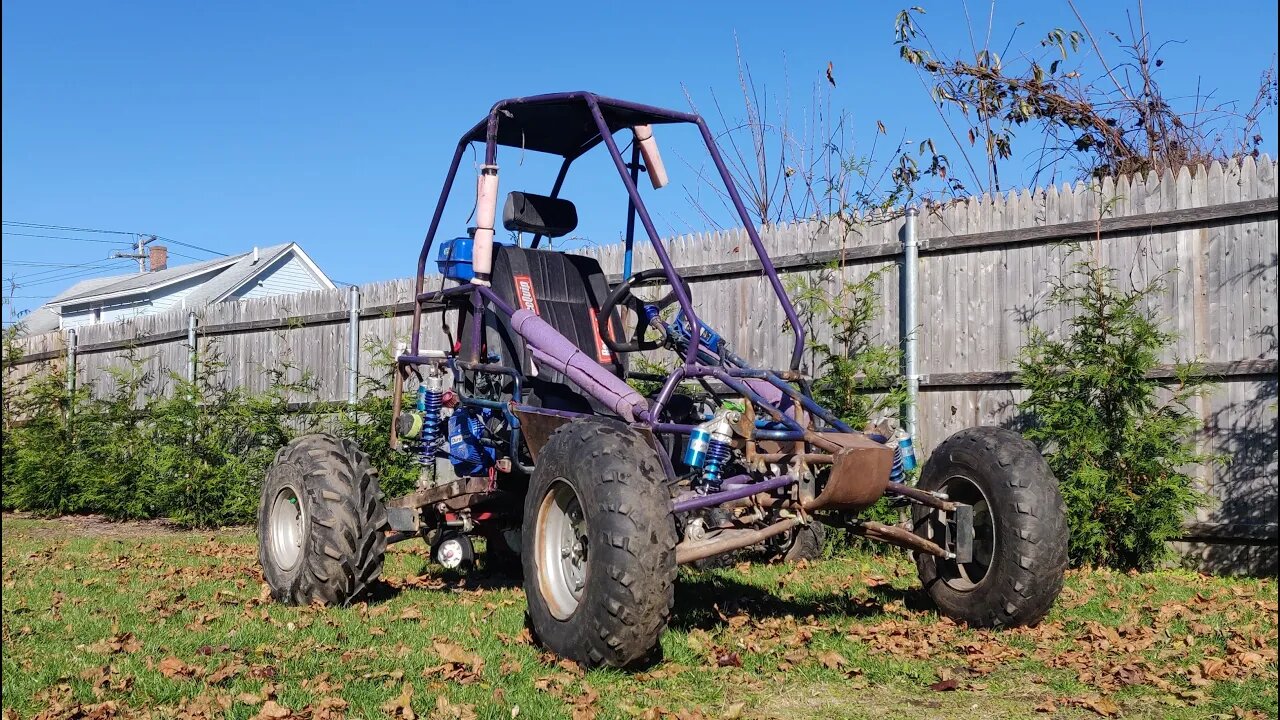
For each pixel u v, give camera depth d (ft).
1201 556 21.65
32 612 17.74
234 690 12.35
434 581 20.67
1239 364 20.92
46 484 38.65
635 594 12.34
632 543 12.37
